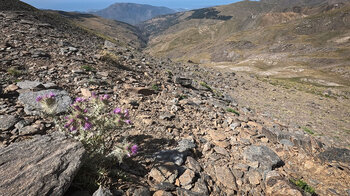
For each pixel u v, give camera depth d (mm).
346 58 123688
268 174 5191
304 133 12867
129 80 11789
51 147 3398
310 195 4777
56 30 21031
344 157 6727
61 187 2756
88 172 3455
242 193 4652
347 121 21422
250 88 32312
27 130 4547
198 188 4195
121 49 27016
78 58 12164
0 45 10375
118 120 3787
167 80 16438
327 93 45625
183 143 5770
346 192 5309
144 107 8219
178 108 9188
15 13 20922
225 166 5422
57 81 8195
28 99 5988
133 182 3752
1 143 3936
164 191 3721
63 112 5801
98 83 9281
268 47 187500
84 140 3838
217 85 27109
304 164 6633
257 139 7891
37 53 10633
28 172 2812
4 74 7383
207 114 9664
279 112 19859
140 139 5613
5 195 2426
